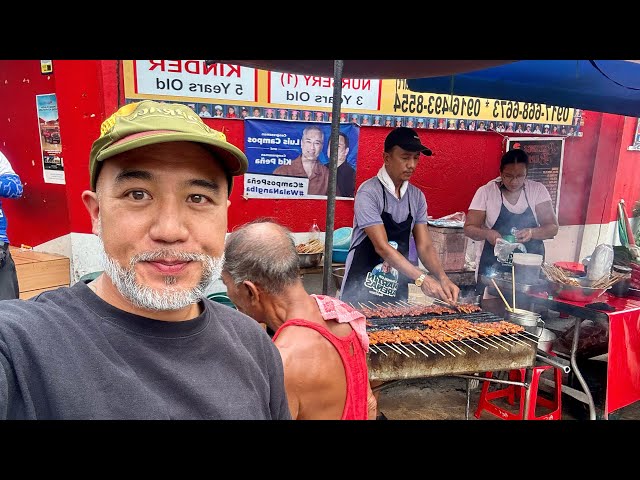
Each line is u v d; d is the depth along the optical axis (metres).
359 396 1.54
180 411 0.88
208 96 3.76
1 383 0.74
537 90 3.54
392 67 2.43
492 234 4.77
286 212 4.29
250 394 1.00
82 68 3.39
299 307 1.55
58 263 3.70
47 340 0.80
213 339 0.98
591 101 3.74
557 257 5.89
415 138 3.53
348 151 4.38
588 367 3.82
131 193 0.85
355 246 3.75
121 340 0.86
